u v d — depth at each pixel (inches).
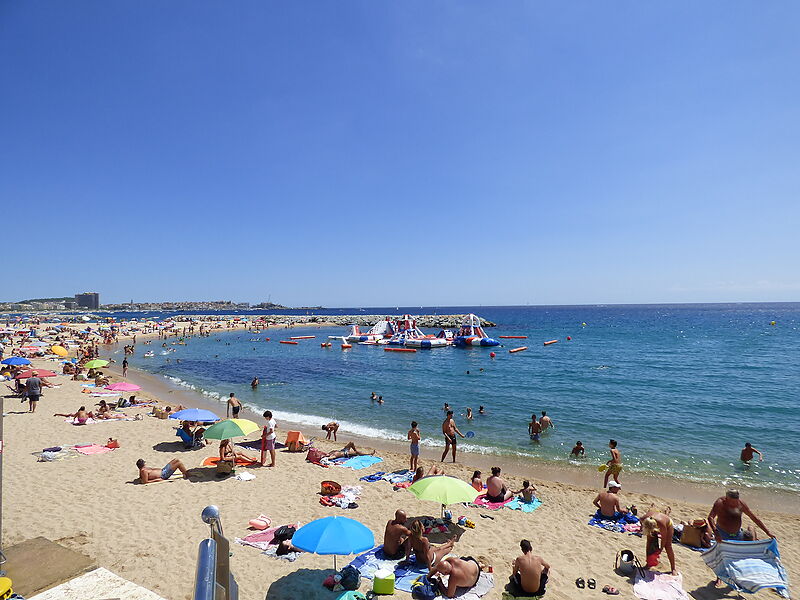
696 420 816.3
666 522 318.0
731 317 5959.6
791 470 574.2
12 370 1099.9
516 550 348.5
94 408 775.7
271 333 3767.2
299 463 542.3
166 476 464.1
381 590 278.8
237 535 351.3
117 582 150.8
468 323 2439.7
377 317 5265.8
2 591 185.6
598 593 292.5
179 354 2066.9
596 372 1393.9
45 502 395.2
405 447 665.6
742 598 291.0
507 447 667.4
